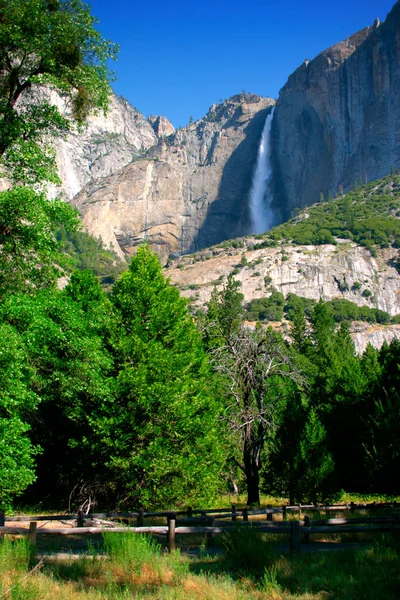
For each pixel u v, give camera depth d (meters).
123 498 21.50
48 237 14.20
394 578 8.71
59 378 15.86
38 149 15.59
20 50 16.22
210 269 159.88
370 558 10.17
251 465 25.48
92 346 15.63
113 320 20.66
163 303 21.75
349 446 34.25
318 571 9.45
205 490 21.28
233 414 25.02
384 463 27.36
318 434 25.67
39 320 13.40
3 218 13.65
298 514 20.22
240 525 12.49
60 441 23.05
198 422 20.83
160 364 20.25
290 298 139.75
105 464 19.20
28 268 14.73
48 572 9.09
